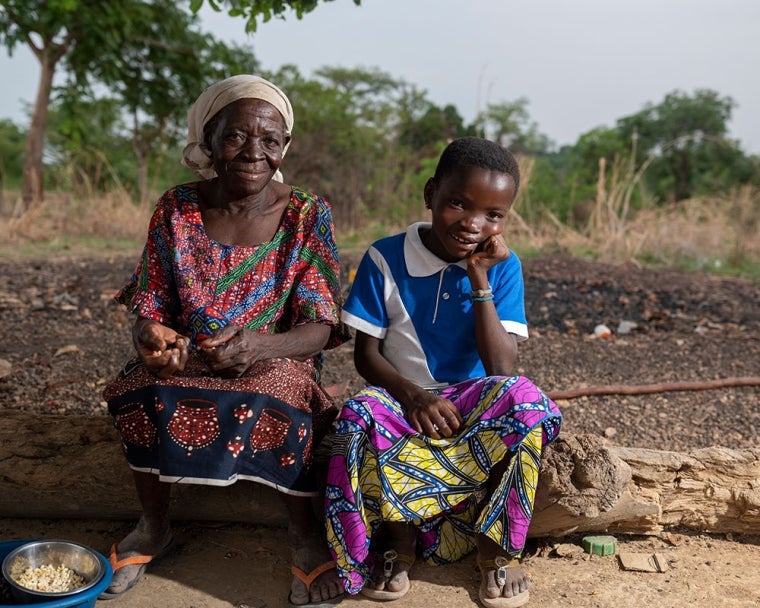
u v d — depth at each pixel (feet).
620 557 8.65
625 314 20.03
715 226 33.86
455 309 8.40
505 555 7.66
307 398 8.00
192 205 8.41
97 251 30.91
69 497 8.99
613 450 9.06
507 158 7.90
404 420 7.88
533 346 16.53
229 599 7.86
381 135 56.54
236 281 8.24
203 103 8.04
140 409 7.66
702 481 8.96
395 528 8.02
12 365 14.11
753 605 7.82
